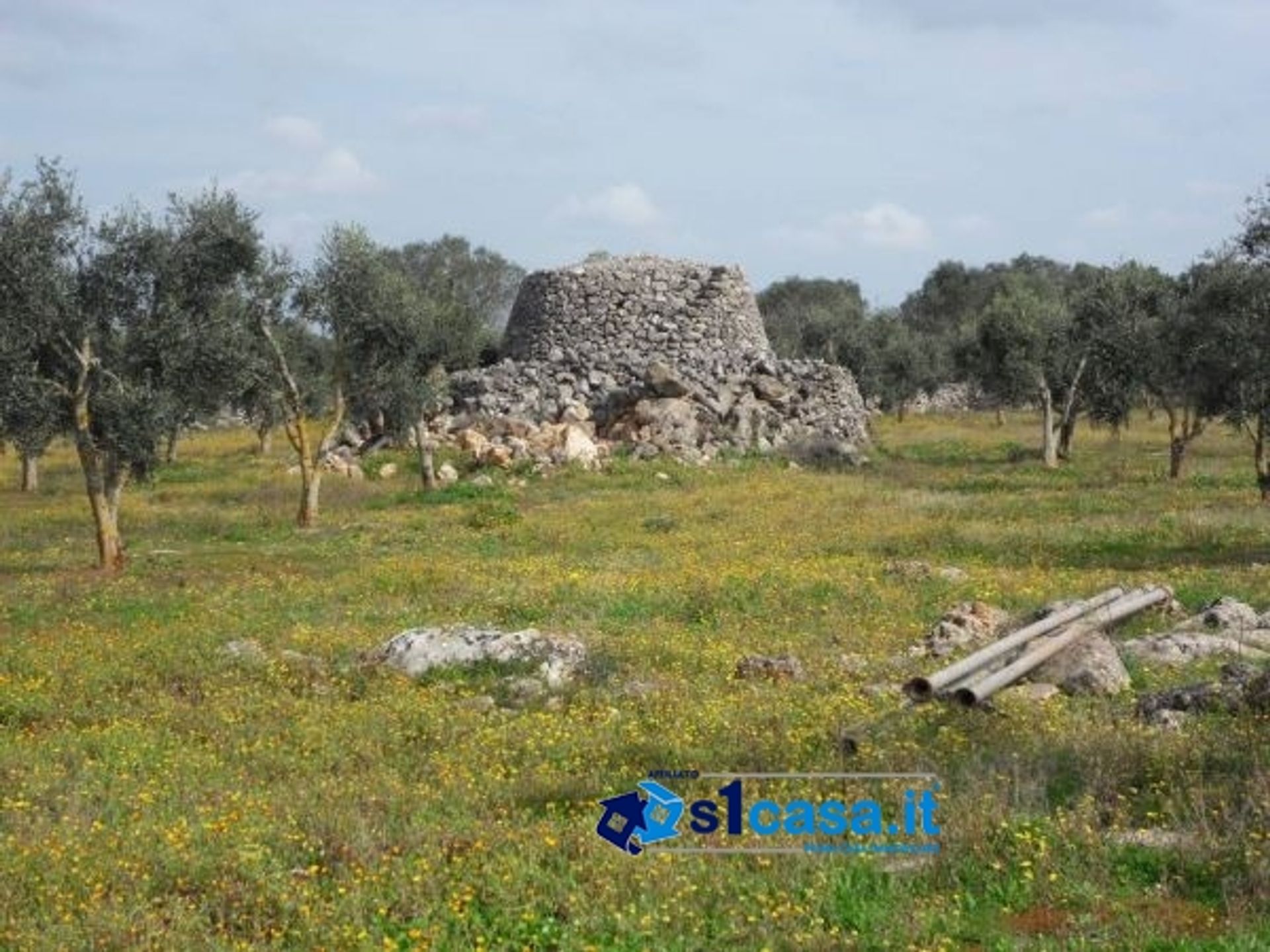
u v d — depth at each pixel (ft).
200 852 30.73
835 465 159.74
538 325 186.19
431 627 57.26
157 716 46.03
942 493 127.24
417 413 127.03
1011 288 231.50
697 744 40.55
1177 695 42.93
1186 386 118.93
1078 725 39.99
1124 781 34.09
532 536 98.22
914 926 25.82
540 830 31.99
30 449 89.56
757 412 168.04
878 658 53.31
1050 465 161.17
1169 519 96.22
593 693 48.91
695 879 28.81
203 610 67.97
